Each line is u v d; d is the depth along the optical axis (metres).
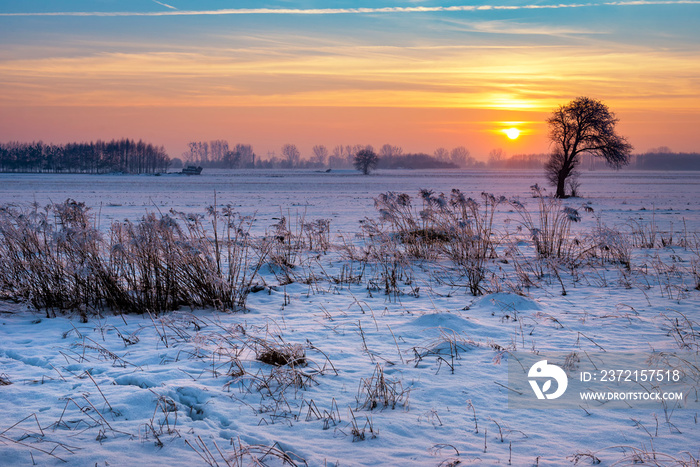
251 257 12.63
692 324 7.02
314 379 5.21
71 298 8.30
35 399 4.73
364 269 11.27
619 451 3.74
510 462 3.57
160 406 4.52
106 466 3.54
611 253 12.70
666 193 60.22
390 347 6.25
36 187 65.62
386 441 3.92
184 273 8.45
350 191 63.41
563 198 48.97
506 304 8.14
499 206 36.59
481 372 5.38
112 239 8.86
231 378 5.23
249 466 3.55
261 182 94.62
